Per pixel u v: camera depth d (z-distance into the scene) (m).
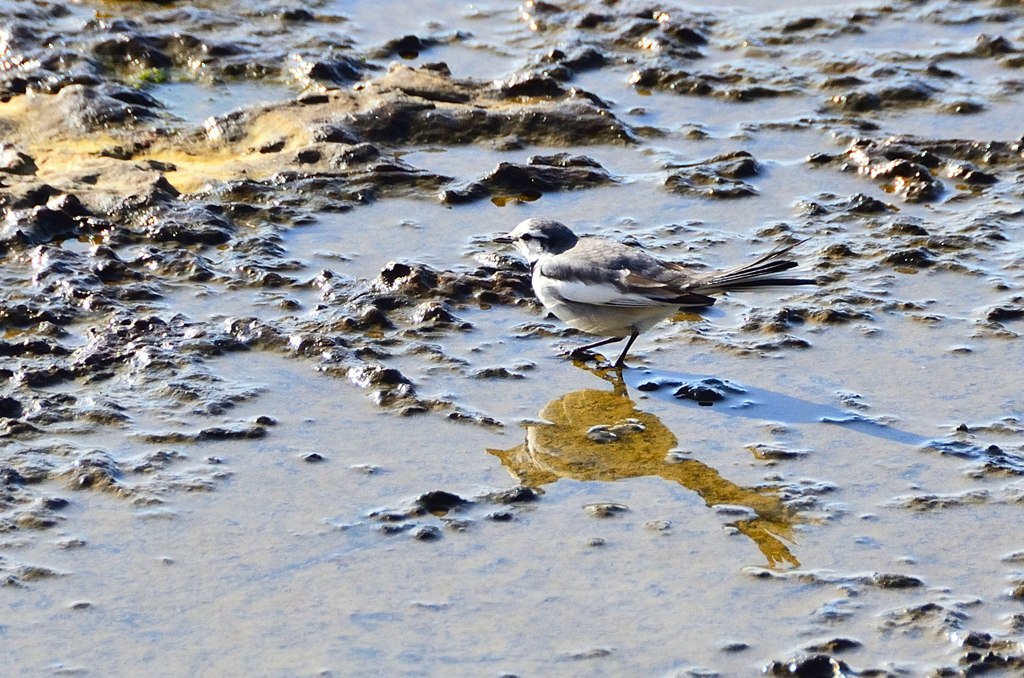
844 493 15.20
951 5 33.25
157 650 12.35
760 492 15.23
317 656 12.31
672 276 17.61
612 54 30.83
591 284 17.80
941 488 15.24
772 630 12.73
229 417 16.61
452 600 13.19
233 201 23.14
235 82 29.05
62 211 21.62
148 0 32.56
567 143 26.31
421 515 14.63
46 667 12.07
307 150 24.73
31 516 14.34
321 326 19.11
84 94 26.50
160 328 18.67
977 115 27.56
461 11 33.38
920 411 17.05
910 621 12.82
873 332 19.28
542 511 14.81
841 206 23.64
